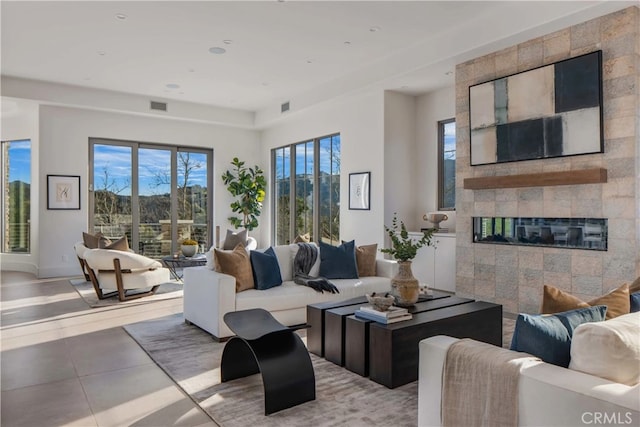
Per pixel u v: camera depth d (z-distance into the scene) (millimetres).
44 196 7574
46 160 7582
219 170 9492
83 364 3365
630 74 3920
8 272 8328
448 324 3201
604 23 4090
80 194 7887
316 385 2934
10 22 4820
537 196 4676
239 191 9453
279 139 9398
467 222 5406
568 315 1860
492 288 5129
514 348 1855
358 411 2549
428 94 6930
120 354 3604
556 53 4461
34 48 5633
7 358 3496
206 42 5461
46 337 4070
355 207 7305
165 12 4609
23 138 8516
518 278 4867
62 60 6117
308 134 8484
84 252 6129
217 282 3904
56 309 5195
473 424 1755
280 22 4895
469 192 5379
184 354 3582
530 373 1595
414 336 2992
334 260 4980
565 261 4438
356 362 3135
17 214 8734
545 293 2115
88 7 4473
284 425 2385
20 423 2426
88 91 7621
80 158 7891
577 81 4246
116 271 5531
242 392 2834
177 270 8438
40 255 7559
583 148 4207
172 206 9039
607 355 1534
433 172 6863
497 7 4602
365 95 7062
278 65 6395
